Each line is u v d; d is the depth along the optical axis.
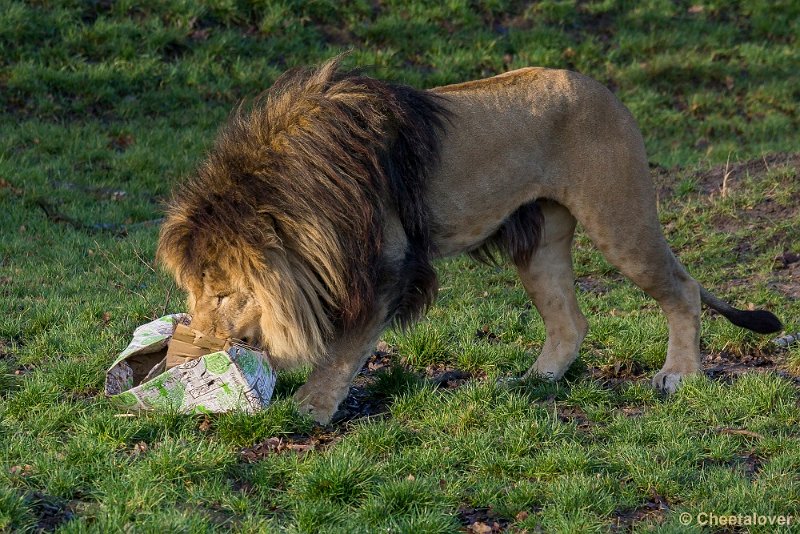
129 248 15.55
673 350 10.94
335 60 9.58
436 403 9.86
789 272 15.02
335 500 7.98
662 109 25.19
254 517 7.49
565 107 10.34
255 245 8.64
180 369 8.91
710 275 15.04
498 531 7.69
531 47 26.33
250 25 25.22
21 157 19.20
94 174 19.19
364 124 9.14
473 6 27.42
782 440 9.13
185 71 23.12
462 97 10.06
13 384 10.11
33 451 8.45
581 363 11.47
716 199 17.70
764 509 7.86
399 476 8.46
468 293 14.20
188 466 8.20
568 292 11.10
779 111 25.67
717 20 29.20
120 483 7.79
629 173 10.45
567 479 8.25
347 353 9.48
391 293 9.46
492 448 8.96
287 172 8.82
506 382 10.60
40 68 21.89
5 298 12.87
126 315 12.38
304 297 8.97
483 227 10.17
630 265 10.64
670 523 7.63
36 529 7.25
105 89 21.97
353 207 8.88
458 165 9.80
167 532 7.06
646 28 28.23
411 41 25.83
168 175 19.50
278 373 10.12
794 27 28.94
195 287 9.01
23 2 23.53
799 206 16.92
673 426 9.42
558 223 10.92
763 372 11.06
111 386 9.38
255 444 8.97
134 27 23.62
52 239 16.00
